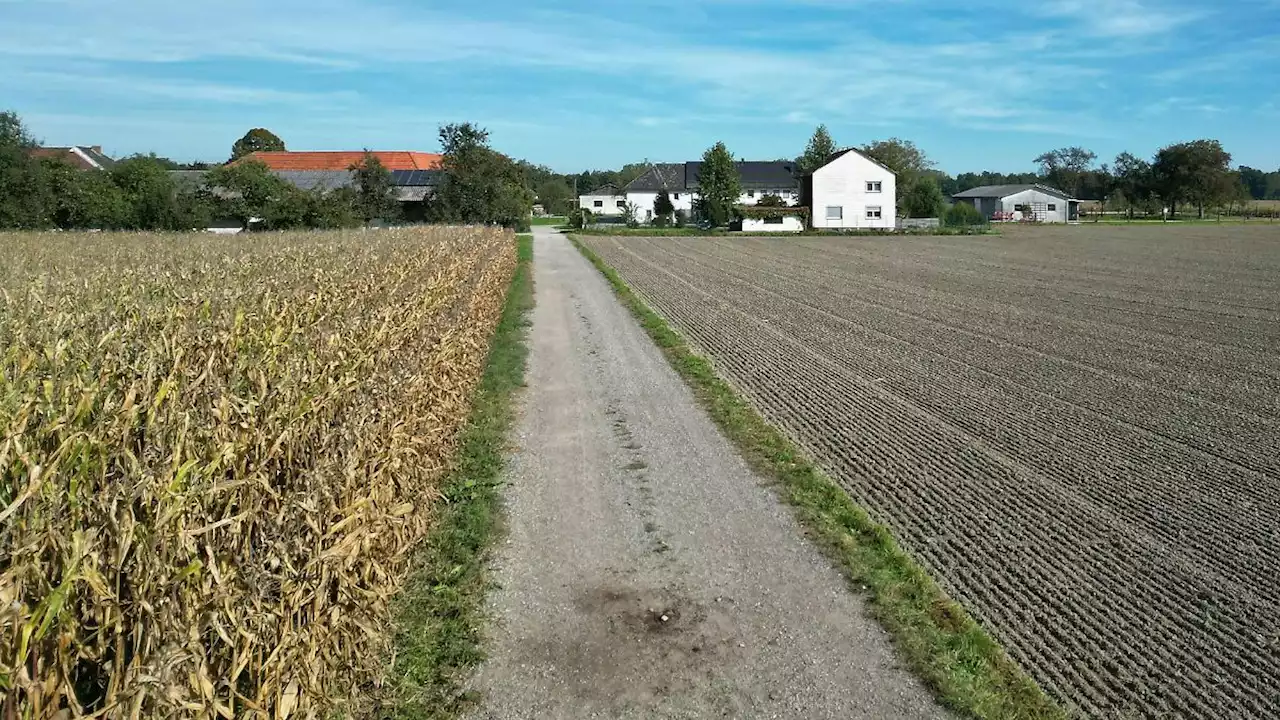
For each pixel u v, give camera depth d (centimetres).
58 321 586
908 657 539
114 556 303
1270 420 1097
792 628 576
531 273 3231
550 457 945
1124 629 575
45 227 4088
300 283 914
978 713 482
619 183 12962
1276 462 923
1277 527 745
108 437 342
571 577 648
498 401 1179
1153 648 551
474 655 535
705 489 840
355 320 681
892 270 3484
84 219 4194
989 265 3731
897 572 653
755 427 1054
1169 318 2077
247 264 1223
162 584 319
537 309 2194
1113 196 10612
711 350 1636
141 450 364
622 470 899
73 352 484
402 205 5622
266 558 388
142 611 310
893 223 7269
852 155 7206
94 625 308
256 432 417
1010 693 501
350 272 1055
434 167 6706
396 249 1593
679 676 520
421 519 684
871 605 606
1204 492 831
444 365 885
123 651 306
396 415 622
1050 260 4009
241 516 358
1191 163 9669
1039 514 777
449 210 5234
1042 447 981
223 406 404
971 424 1081
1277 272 3322
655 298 2497
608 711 486
